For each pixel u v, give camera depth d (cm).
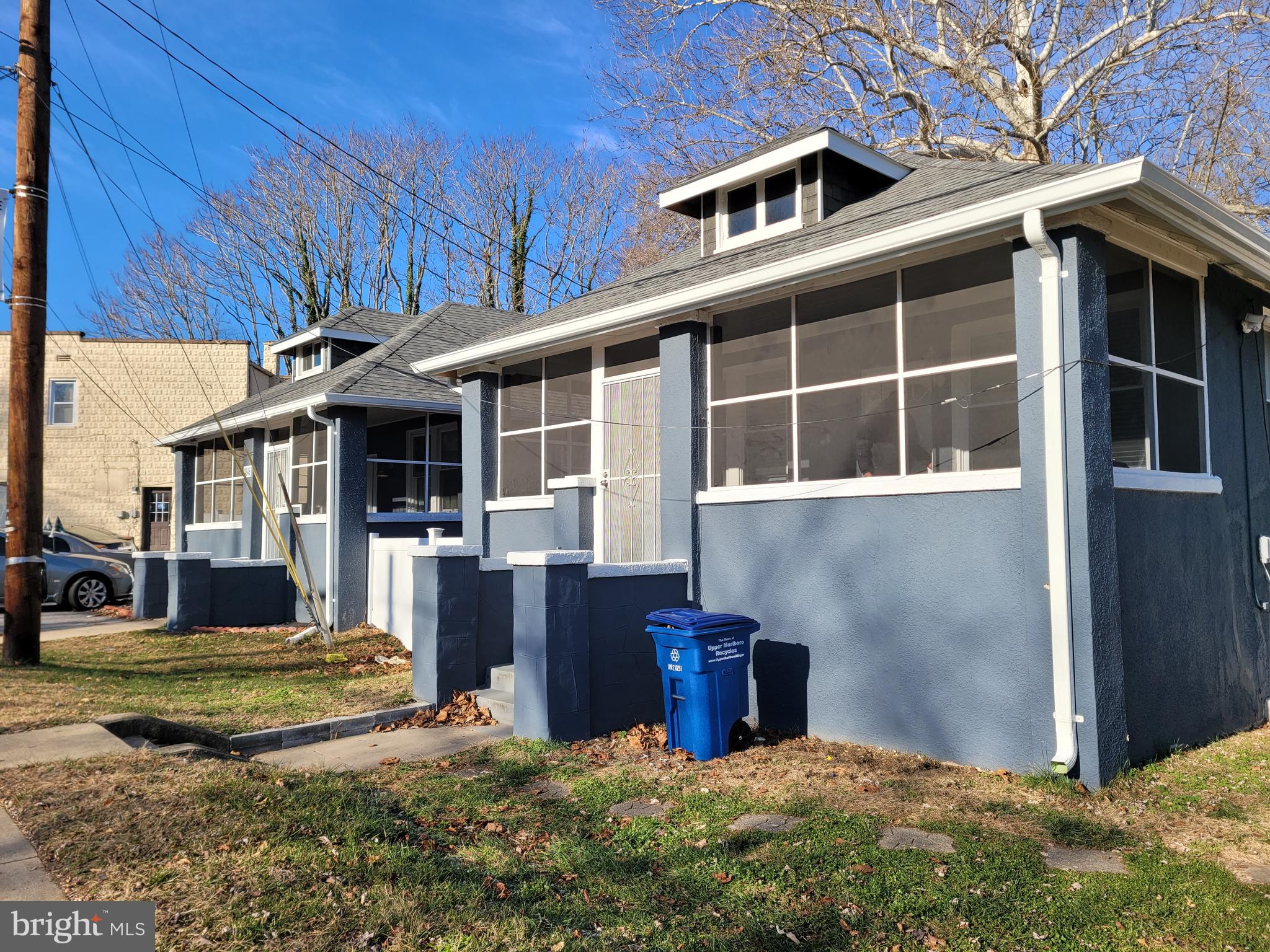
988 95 1650
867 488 670
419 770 611
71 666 964
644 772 608
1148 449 650
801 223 905
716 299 762
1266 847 460
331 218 3291
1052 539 562
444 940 342
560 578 692
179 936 333
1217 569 711
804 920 375
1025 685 580
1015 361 608
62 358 2347
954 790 554
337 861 406
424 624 820
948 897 397
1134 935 362
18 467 945
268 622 1388
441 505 1474
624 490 908
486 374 1091
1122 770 560
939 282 669
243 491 1662
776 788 568
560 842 462
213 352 2412
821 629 701
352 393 1312
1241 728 720
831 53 1784
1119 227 614
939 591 629
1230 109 1605
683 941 354
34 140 941
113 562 1689
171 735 686
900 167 939
